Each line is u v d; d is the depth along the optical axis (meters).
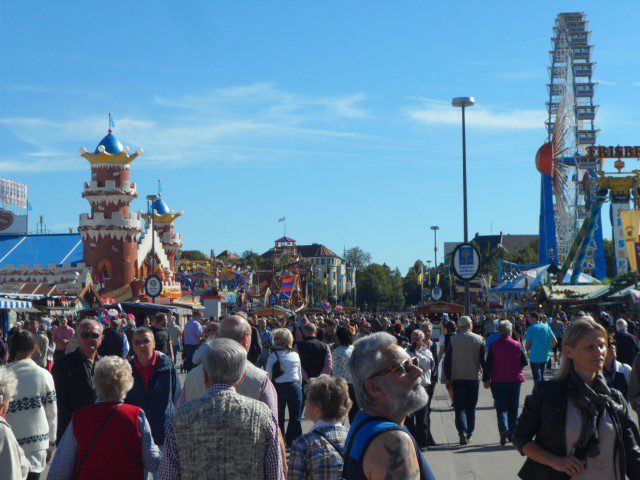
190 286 81.69
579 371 5.53
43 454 7.82
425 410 13.53
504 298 85.50
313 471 5.91
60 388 8.77
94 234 66.88
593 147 53.47
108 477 6.27
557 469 5.37
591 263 70.56
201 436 5.12
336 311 91.62
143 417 6.51
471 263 22.02
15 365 7.83
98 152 67.50
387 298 197.88
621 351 15.70
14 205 92.94
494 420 17.03
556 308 51.62
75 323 34.88
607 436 5.39
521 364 13.83
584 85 66.00
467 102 29.61
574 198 66.31
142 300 66.94
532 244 180.50
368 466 3.87
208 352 5.45
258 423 5.24
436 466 11.97
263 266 192.25
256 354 16.67
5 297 34.31
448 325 15.82
